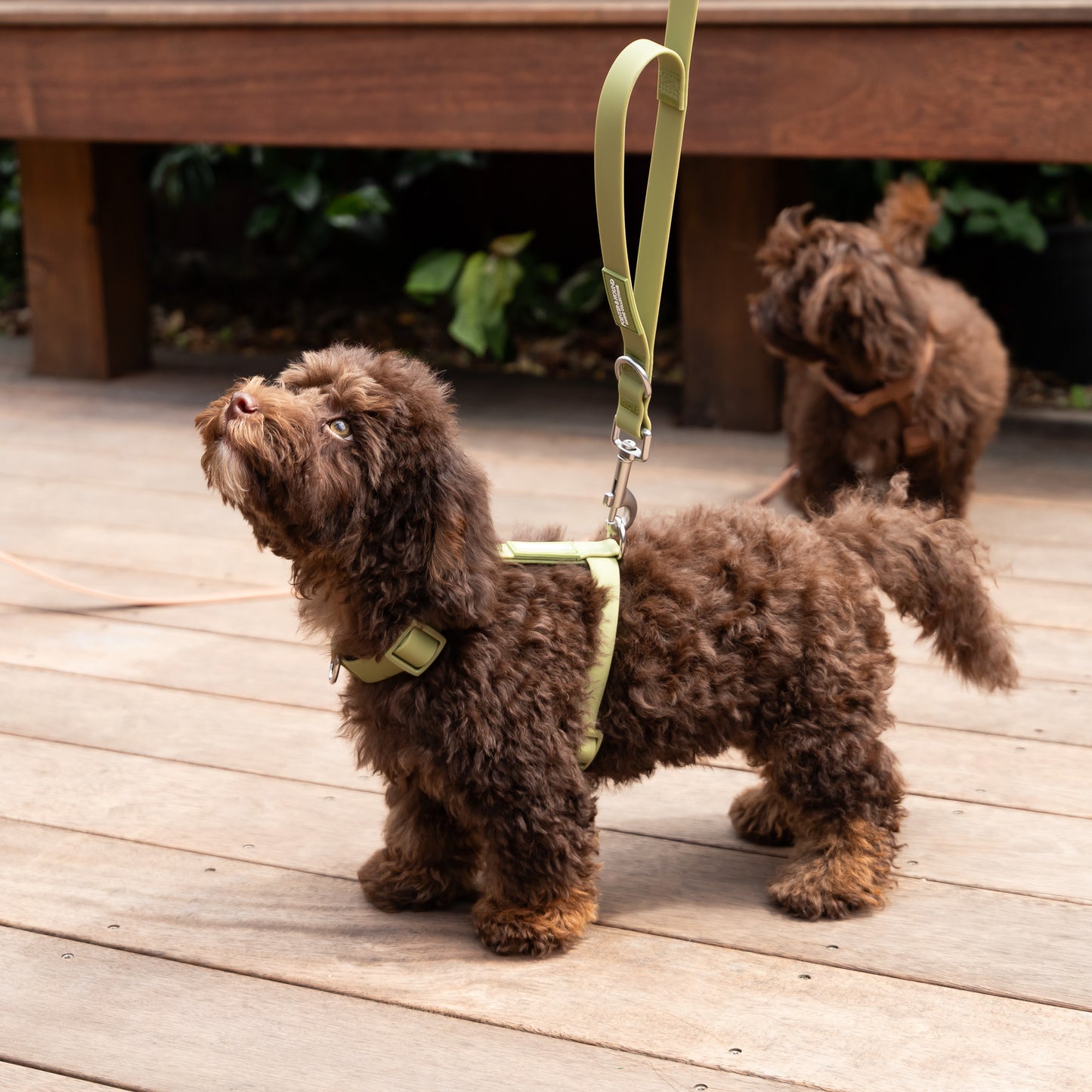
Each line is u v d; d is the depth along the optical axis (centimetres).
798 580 211
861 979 196
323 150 686
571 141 453
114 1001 193
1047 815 245
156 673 314
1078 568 368
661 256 207
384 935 211
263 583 371
